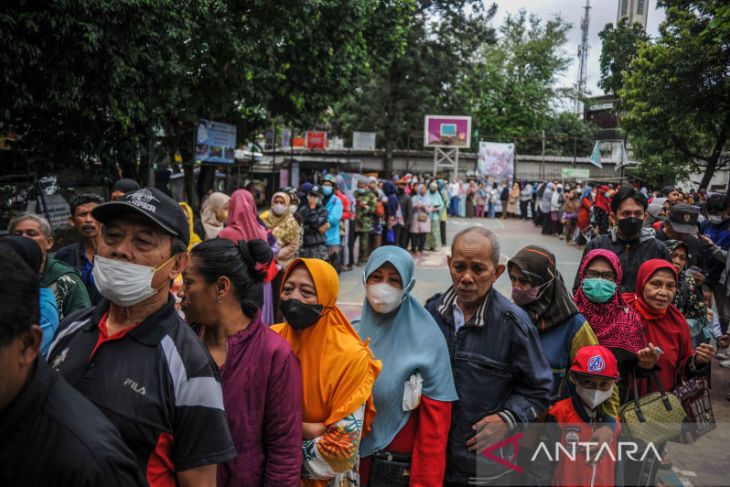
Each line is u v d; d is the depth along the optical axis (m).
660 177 19.33
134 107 8.23
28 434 1.38
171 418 1.82
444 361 2.59
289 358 2.29
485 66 37.94
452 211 28.47
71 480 1.36
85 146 8.35
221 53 10.05
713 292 6.62
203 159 11.35
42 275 3.51
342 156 30.64
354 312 8.52
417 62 29.91
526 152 39.94
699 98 12.86
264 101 11.55
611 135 39.91
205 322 2.29
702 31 11.55
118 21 7.31
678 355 3.43
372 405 2.56
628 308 3.22
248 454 2.20
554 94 42.62
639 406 2.55
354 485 2.58
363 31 14.30
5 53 6.36
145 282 1.84
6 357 1.34
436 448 2.51
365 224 12.84
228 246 2.31
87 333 1.94
